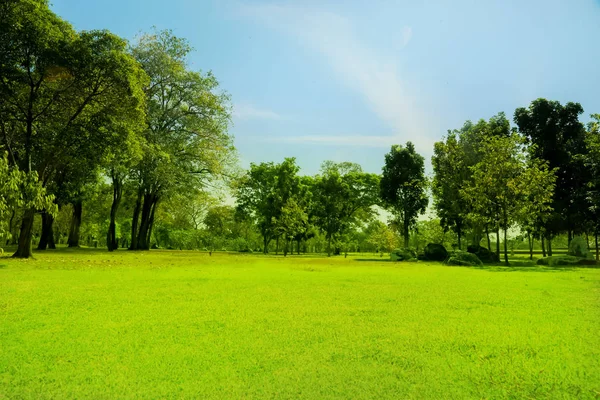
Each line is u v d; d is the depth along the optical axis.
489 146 25.38
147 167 27.22
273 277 10.30
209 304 5.86
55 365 3.08
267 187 44.75
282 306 5.73
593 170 25.61
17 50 15.27
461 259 21.22
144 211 33.19
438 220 42.16
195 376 2.86
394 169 37.34
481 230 28.59
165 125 28.98
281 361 3.20
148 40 27.88
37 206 13.75
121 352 3.42
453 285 8.92
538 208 25.38
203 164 30.81
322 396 2.54
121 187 30.06
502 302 6.34
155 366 3.07
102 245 53.41
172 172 27.94
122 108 17.97
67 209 49.41
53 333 4.05
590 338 3.99
